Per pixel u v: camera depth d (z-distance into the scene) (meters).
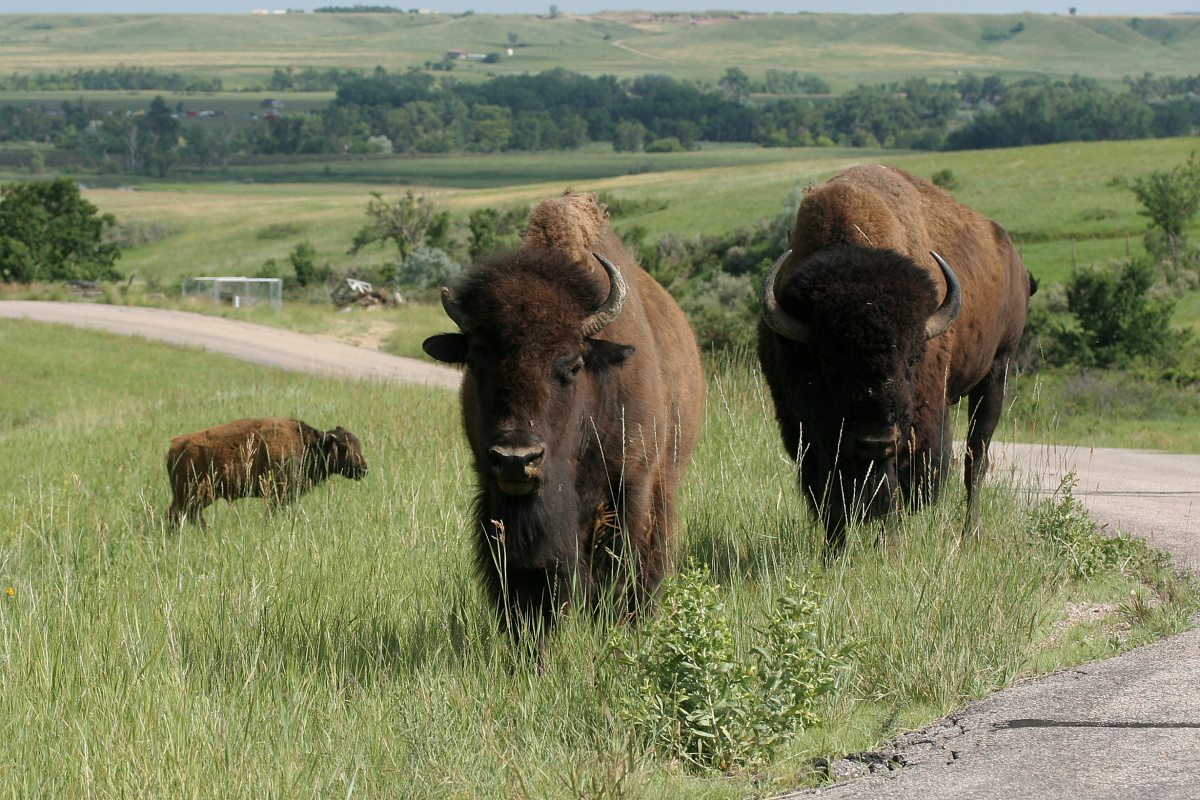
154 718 15.71
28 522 32.81
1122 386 101.31
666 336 22.11
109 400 82.56
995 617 18.42
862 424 21.72
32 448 51.00
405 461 39.38
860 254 22.55
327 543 26.30
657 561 19.94
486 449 16.73
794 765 14.79
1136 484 40.19
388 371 110.31
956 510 25.19
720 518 25.69
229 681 18.17
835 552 22.30
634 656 16.41
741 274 195.75
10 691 17.06
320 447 36.75
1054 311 138.75
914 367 22.52
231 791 13.95
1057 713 15.37
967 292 27.25
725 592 21.47
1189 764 13.29
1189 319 147.38
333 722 16.09
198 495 34.31
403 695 17.28
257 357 116.75
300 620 20.45
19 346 110.50
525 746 15.48
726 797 13.88
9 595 22.52
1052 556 23.12
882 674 17.28
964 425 45.28
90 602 21.91
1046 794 12.86
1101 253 199.75
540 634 18.23
